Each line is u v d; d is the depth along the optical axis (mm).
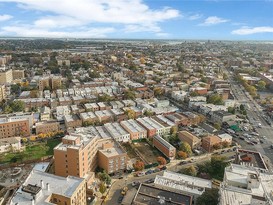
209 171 186625
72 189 129000
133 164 196750
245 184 132625
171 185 157750
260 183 129375
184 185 158125
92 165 186625
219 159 191250
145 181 179500
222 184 133250
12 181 176500
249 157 185000
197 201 139000
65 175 166500
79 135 182750
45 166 191500
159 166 198625
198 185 159250
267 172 149250
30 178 137750
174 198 137250
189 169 181000
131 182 178750
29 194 120500
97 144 196875
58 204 124688
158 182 160750
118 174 189250
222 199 115125
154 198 134500
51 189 128500
